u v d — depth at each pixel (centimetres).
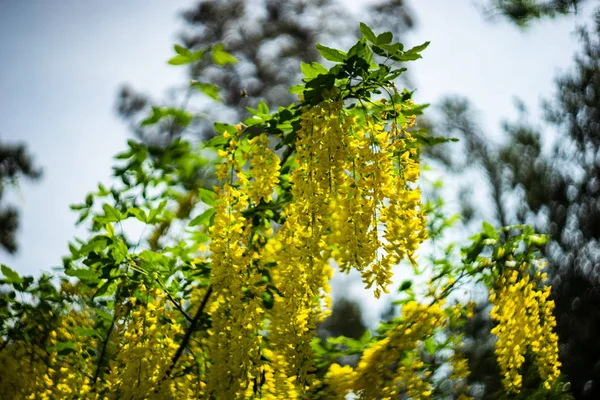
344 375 376
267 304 391
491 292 425
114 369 371
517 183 1116
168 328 380
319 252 329
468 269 420
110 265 370
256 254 357
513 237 429
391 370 415
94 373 411
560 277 950
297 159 333
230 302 348
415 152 345
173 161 436
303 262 334
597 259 964
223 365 345
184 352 412
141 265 382
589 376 854
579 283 936
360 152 330
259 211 376
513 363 414
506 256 419
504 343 418
